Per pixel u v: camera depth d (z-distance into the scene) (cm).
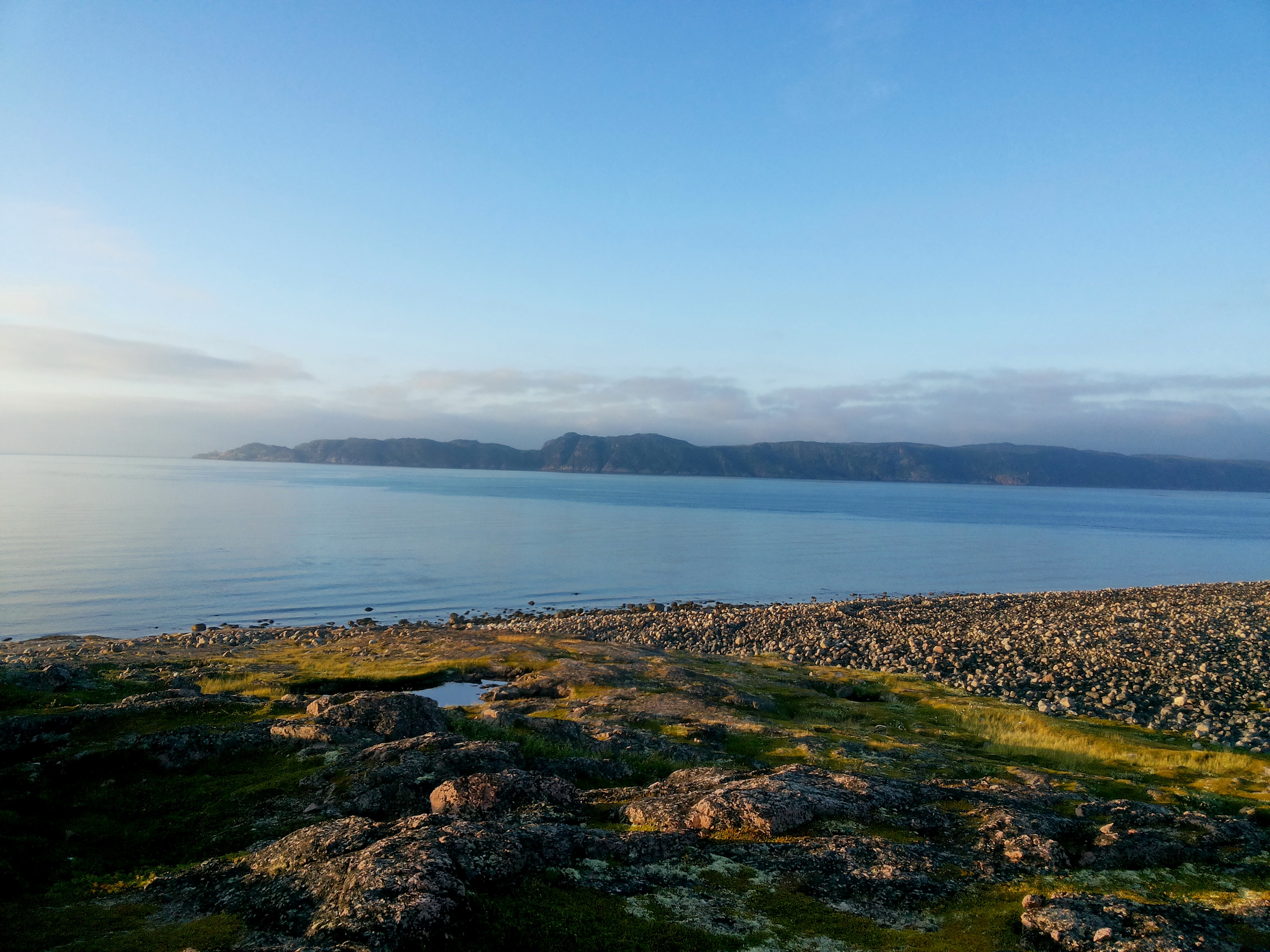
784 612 6600
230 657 4238
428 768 1625
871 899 1121
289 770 1722
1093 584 9962
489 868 1091
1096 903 1072
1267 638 4950
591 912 1034
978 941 1004
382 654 4356
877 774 2088
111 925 1018
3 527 11681
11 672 2720
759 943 988
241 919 1017
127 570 8294
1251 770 2384
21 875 1195
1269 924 1049
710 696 3309
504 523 16238
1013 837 1340
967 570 10950
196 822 1445
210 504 17938
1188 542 16088
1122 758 2558
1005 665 4481
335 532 12950
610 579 9369
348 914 947
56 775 1609
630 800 1584
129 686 2941
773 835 1348
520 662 4091
